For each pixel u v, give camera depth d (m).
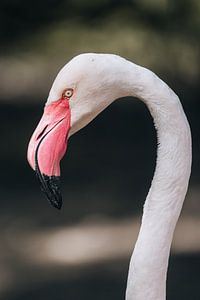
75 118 3.47
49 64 18.77
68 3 16.88
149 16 16.31
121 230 10.79
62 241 10.55
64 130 3.48
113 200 12.15
